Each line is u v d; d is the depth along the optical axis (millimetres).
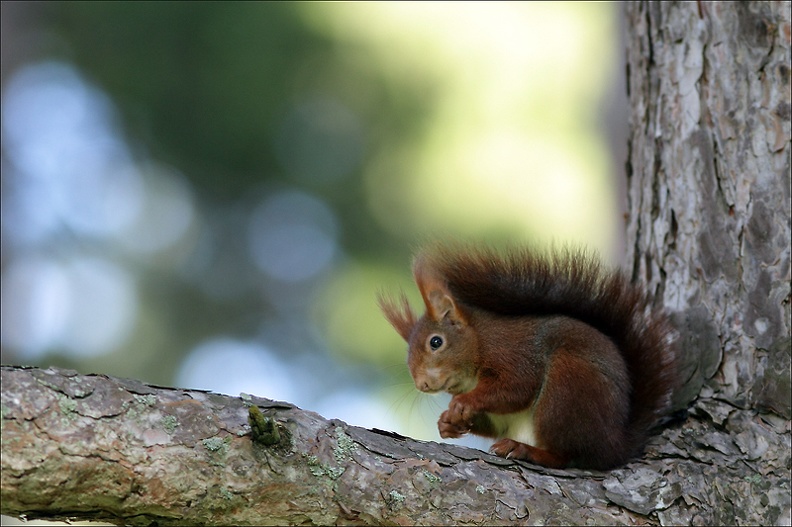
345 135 23391
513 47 21859
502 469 6629
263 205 24484
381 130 22969
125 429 5637
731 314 8125
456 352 8367
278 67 23750
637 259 8969
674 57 8836
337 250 23516
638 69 9164
